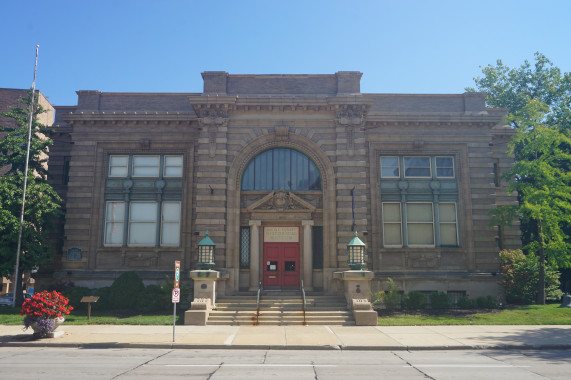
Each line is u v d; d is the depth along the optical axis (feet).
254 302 75.15
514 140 89.30
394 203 92.27
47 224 87.71
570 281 110.73
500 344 51.42
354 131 86.12
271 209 86.22
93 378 33.63
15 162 90.12
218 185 83.76
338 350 49.88
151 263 88.74
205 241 76.38
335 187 85.20
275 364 40.37
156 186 91.97
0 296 113.70
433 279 87.56
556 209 84.53
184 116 92.38
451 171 93.66
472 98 96.22
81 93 95.96
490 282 87.86
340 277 78.48
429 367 38.83
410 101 97.14
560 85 125.80
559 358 44.01
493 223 86.43
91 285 86.84
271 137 87.35
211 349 50.47
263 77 89.71
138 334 58.80
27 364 40.01
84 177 91.40
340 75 88.84
